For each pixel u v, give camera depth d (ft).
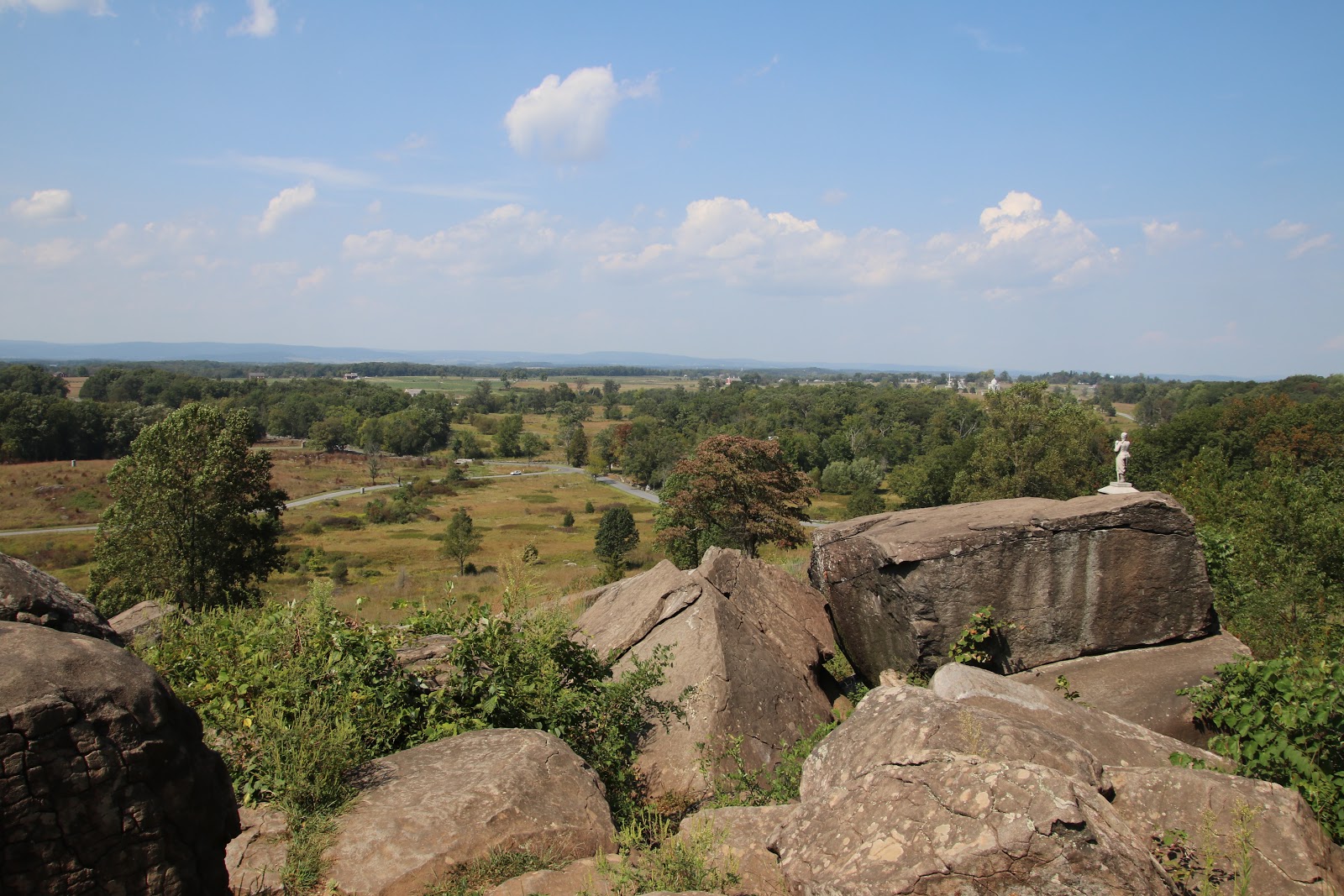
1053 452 137.49
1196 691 24.47
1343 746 18.26
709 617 28.40
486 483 339.77
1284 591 39.65
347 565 171.12
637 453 345.72
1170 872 13.97
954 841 12.67
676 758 23.82
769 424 388.16
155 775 10.76
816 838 14.65
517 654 22.31
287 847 15.11
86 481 227.20
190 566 86.17
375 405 483.10
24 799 9.66
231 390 479.82
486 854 15.28
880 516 35.70
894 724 16.67
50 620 12.15
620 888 14.60
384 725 19.98
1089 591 29.40
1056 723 18.75
